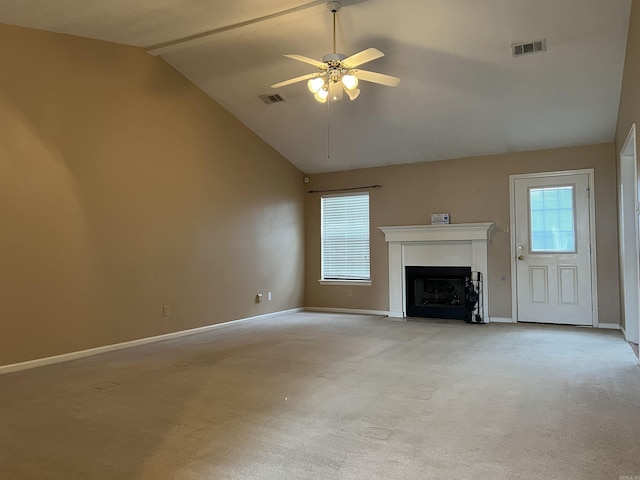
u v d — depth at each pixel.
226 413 3.04
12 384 3.79
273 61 5.67
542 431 2.69
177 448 2.50
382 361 4.47
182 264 6.06
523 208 6.92
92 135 5.01
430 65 5.38
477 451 2.42
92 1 4.06
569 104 5.79
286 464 2.29
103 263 5.08
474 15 4.52
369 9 4.52
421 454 2.39
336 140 7.44
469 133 6.70
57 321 4.61
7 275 4.22
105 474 2.21
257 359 4.61
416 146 7.23
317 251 8.56
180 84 6.10
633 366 4.21
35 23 4.40
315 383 3.73
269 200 7.74
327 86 4.45
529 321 6.85
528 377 3.86
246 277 7.16
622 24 4.48
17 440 2.62
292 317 7.64
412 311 7.57
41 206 4.51
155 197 5.72
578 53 4.93
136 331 5.41
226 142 6.85
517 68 5.26
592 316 6.47
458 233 7.14
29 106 4.45
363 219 8.22
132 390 3.59
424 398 3.32
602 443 2.51
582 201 6.57
